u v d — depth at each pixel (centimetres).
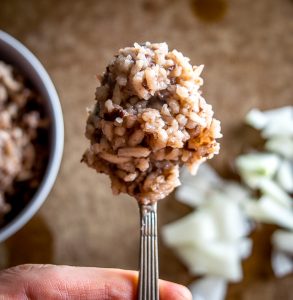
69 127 26
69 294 18
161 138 15
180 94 15
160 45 15
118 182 16
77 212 26
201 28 27
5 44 23
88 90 26
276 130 27
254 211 26
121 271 18
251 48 27
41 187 22
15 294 18
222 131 27
